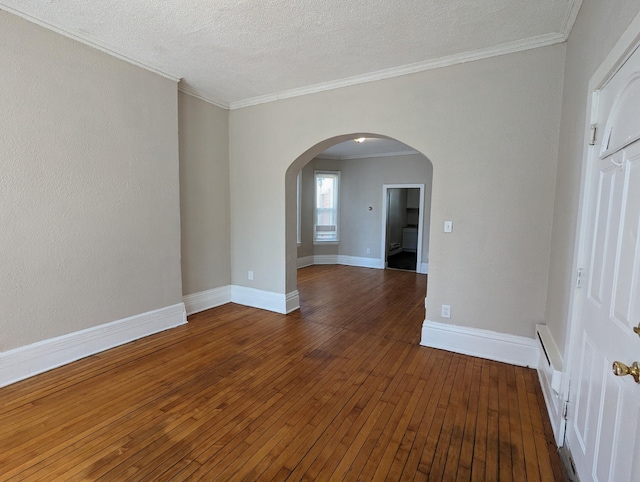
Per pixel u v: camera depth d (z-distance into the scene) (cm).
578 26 211
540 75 259
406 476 163
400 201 980
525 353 278
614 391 125
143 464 168
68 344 271
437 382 251
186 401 223
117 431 192
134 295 319
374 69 318
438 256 309
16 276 238
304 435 191
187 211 385
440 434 193
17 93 232
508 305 284
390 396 232
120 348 304
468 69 285
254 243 428
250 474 163
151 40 268
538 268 271
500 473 166
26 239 242
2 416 203
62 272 264
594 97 168
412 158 703
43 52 243
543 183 264
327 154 745
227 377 256
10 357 238
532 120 264
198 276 407
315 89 362
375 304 457
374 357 294
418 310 430
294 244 425
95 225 283
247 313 410
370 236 763
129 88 301
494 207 283
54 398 223
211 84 362
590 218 167
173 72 330
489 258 288
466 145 290
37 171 245
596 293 152
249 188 424
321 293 520
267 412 212
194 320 382
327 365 278
